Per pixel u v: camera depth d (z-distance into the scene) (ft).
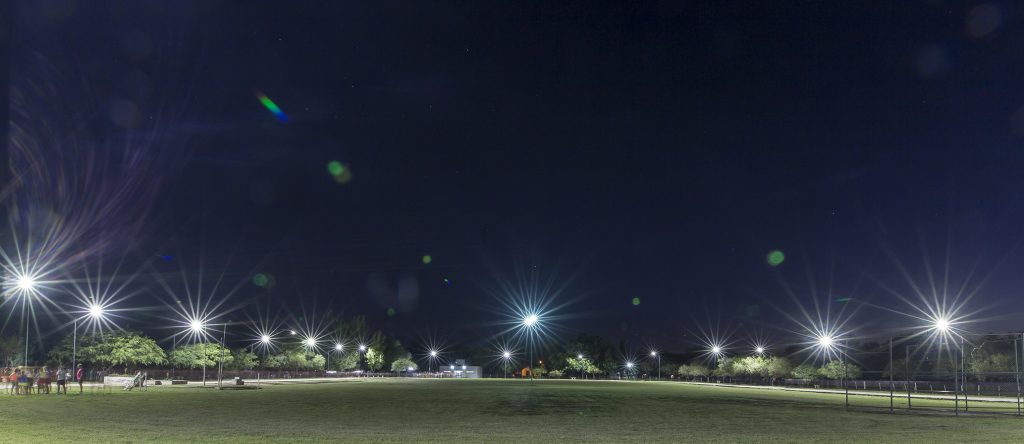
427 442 75.31
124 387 200.13
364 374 471.62
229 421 97.50
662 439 81.82
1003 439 83.87
